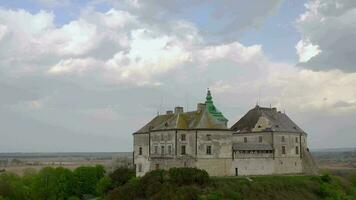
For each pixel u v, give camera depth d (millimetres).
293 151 162000
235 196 122688
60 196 162500
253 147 150125
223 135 142125
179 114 144500
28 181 174875
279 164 156625
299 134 165250
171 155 139875
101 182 149625
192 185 124500
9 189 158000
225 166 142000
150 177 129750
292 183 138625
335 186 146875
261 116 163125
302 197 133500
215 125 141750
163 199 120188
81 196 166875
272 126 158500
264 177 140375
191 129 139125
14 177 183500
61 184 165125
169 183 126000
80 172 170125
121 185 146375
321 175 156125
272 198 128375
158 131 145000
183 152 139000
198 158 137750
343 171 198250
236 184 128750
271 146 156125
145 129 153500
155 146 146250
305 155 166125
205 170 135250
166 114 153625
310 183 141500
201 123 140250
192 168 128875
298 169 162750
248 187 128875
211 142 140000
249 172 147625
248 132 163625
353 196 145875
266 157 153000
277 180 137875
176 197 118750
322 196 139375
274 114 168000
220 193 121625
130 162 177125
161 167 140125
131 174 151625
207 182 127375
